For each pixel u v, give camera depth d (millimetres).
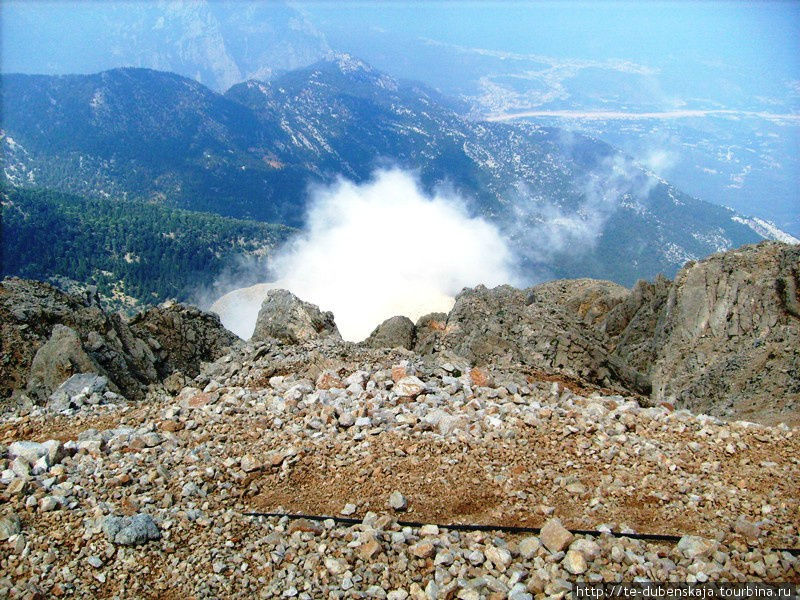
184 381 23969
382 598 10445
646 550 11336
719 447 14953
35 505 12734
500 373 22375
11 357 29000
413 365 20734
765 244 48188
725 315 44125
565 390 20531
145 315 37875
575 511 12766
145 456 14992
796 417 30188
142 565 11180
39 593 10453
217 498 13398
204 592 10523
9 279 34531
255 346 25000
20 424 18109
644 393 32375
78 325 32344
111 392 20719
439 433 15984
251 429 16516
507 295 37969
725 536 11625
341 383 19375
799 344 37219
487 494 13398
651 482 13586
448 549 11469
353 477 14094
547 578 10641
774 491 12945
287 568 11141
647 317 51250
